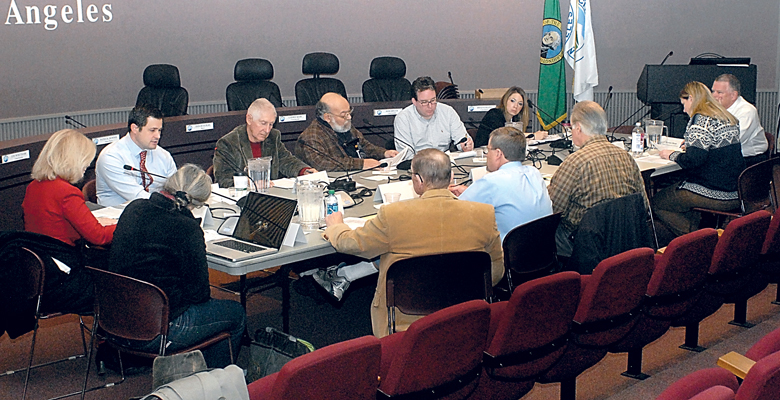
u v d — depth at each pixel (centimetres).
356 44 777
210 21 708
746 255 284
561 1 802
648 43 795
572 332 233
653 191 512
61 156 274
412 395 189
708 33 779
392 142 518
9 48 595
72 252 261
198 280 240
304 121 572
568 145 475
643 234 302
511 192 296
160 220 234
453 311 187
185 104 582
